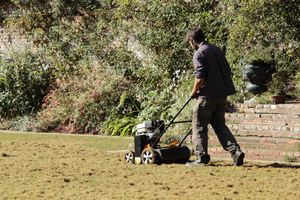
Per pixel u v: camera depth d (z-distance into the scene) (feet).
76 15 60.54
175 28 50.29
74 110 50.21
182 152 26.16
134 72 53.47
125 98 47.98
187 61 49.62
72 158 27.91
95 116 49.57
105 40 56.95
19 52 58.95
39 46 60.95
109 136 43.86
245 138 30.45
